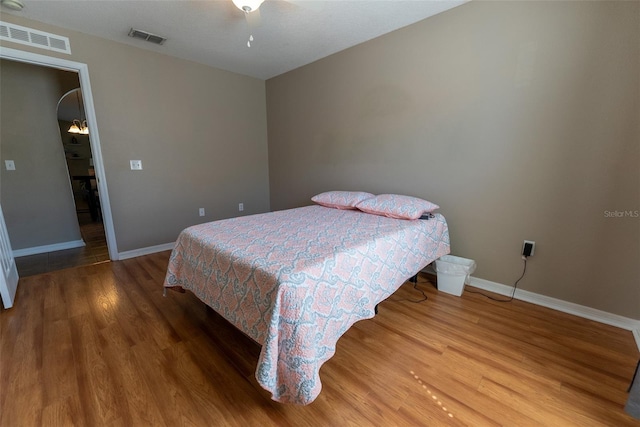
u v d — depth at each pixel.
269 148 4.08
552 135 1.81
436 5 2.07
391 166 2.70
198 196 3.47
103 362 1.43
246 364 1.43
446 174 2.33
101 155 2.70
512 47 1.89
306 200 3.69
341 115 3.05
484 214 2.18
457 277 2.12
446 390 1.25
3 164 3.04
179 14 2.17
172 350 1.53
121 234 2.93
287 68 3.45
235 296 1.34
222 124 3.57
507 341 1.59
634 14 1.48
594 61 1.62
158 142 3.06
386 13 2.18
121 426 1.08
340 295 1.30
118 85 2.72
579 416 1.12
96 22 2.30
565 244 1.85
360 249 1.48
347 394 1.24
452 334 1.66
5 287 1.92
